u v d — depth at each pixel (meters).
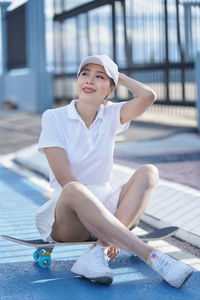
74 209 2.53
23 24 16.02
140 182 2.72
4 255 3.17
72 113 2.79
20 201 4.71
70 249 3.30
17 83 16.59
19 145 8.53
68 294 2.53
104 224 2.48
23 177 5.92
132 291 2.57
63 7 13.48
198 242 3.30
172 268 2.53
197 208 3.66
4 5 17.17
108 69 2.74
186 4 9.88
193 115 11.87
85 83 2.76
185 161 6.30
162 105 10.73
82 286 2.64
